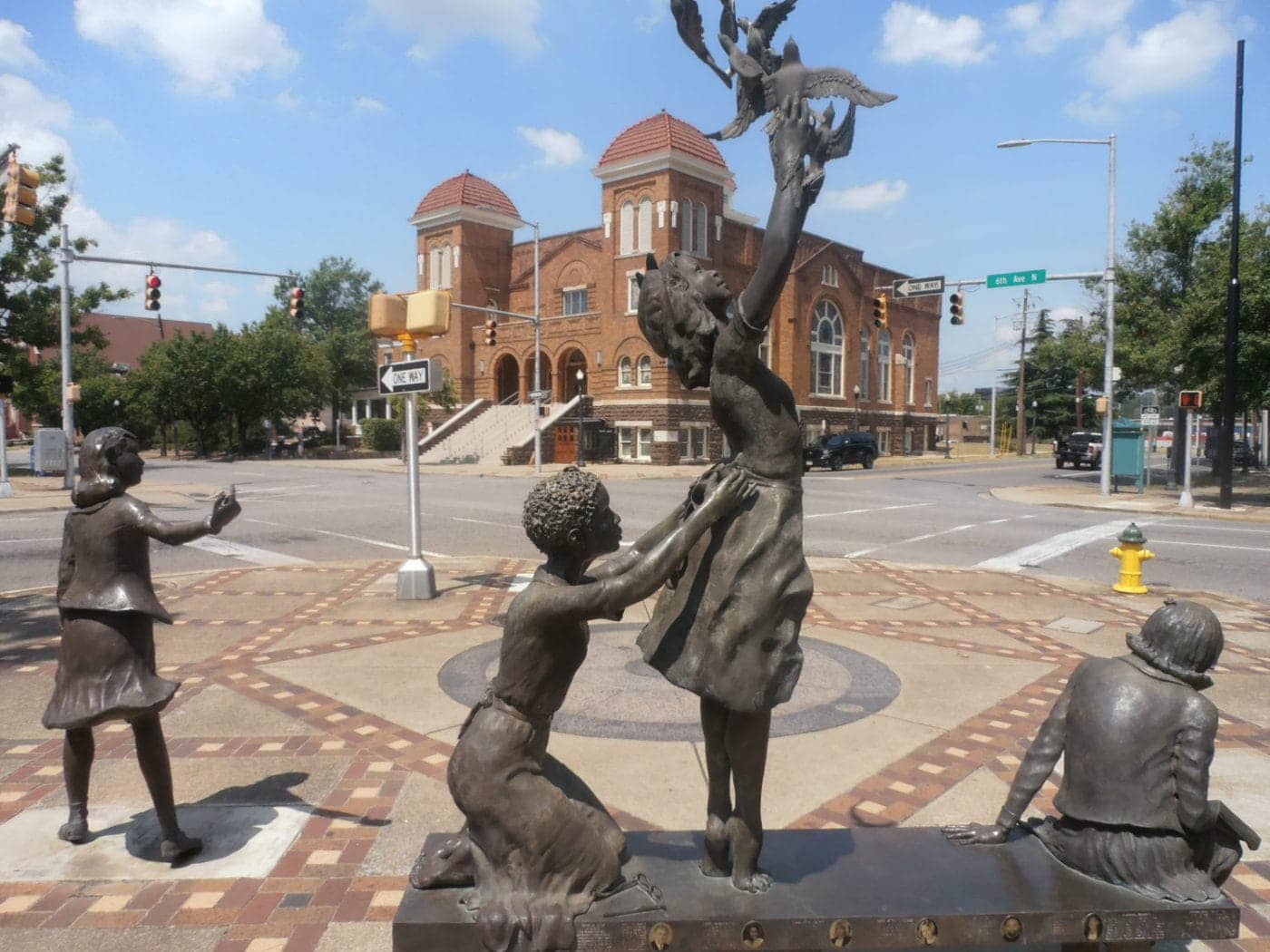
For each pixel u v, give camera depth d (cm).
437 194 4625
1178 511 1938
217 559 1196
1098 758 265
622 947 238
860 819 389
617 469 3466
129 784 431
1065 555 1286
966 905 247
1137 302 2694
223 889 334
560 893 242
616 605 234
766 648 246
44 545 1350
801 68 253
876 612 840
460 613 820
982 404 10488
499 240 4709
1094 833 265
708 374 269
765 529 248
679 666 250
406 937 237
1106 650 696
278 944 298
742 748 253
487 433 4150
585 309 4300
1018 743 487
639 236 3806
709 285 267
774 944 241
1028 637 739
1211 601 917
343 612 823
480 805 240
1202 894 252
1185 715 256
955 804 406
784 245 234
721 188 3916
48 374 3231
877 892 255
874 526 1650
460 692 574
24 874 344
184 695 568
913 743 485
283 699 560
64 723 334
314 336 6725
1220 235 2491
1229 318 1950
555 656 246
